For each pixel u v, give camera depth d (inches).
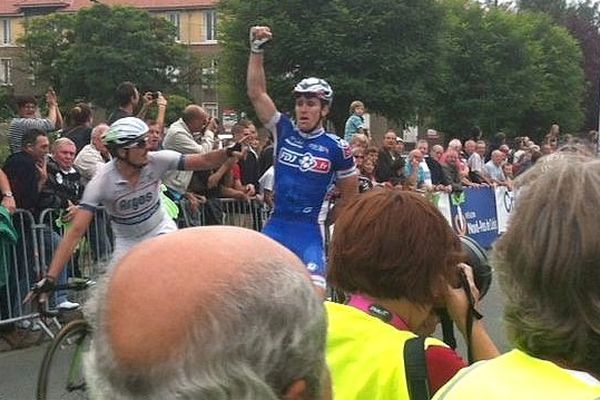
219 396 35.9
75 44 2433.6
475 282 87.0
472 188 513.0
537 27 2071.9
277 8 1557.6
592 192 52.7
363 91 1507.1
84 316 40.3
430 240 81.1
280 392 38.3
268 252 39.3
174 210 256.5
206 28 2751.0
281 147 216.7
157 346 36.3
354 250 81.5
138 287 37.4
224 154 208.5
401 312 81.7
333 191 231.1
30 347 256.4
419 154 456.4
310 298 39.4
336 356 75.8
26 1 2935.5
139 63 2409.0
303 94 212.5
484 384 52.0
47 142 274.7
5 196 258.1
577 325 52.2
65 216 275.7
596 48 2554.1
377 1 1530.5
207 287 37.0
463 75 1859.0
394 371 73.8
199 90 2486.5
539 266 52.8
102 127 306.5
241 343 36.6
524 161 615.5
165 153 207.5
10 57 2935.5
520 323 54.4
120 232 210.5
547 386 50.4
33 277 267.4
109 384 37.0
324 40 1507.1
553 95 1983.3
